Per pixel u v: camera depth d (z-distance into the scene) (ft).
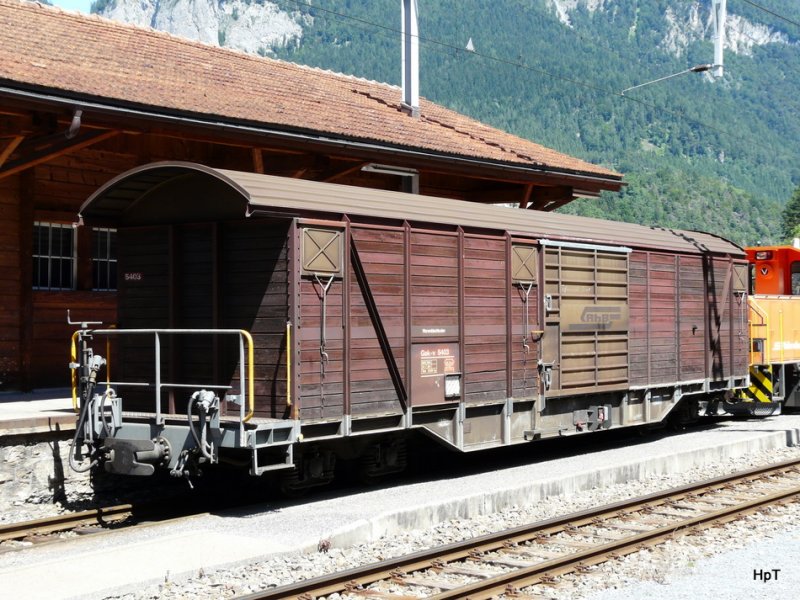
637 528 34.55
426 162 62.95
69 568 26.45
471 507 36.45
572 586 26.89
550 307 47.91
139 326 40.40
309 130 54.19
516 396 45.98
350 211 37.76
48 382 54.34
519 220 47.70
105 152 56.75
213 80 59.52
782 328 71.87
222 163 61.36
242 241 37.17
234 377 37.35
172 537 30.37
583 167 77.36
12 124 46.68
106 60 54.19
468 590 25.16
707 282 61.93
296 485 37.99
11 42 50.29
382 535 32.45
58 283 55.67
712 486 42.70
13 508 36.91
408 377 40.06
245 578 26.61
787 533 34.45
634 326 54.49
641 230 58.18
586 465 47.62
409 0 76.38
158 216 39.63
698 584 27.22
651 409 56.49
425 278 41.11
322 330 36.47
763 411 74.02
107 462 37.06
